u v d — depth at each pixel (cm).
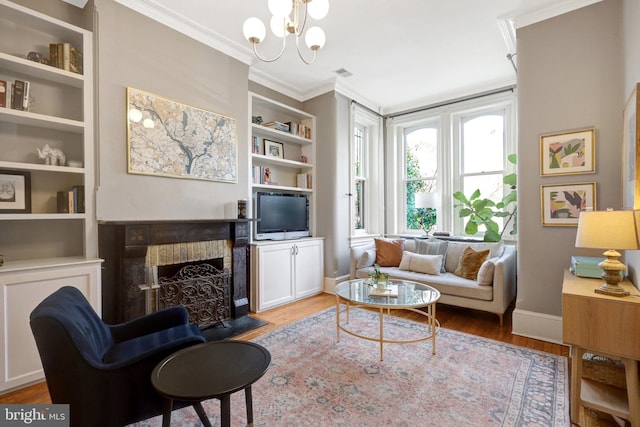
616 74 239
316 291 424
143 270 243
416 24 285
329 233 433
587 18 250
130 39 251
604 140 244
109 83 240
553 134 264
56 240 235
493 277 308
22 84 207
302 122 457
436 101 473
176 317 193
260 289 347
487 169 442
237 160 335
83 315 154
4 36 214
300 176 444
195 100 296
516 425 160
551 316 265
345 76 399
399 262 410
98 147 234
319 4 180
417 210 505
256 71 384
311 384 199
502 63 363
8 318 185
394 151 519
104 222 230
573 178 256
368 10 264
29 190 221
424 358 233
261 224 371
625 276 208
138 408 133
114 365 129
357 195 500
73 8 246
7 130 215
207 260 300
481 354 240
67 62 224
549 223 266
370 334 280
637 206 178
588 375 192
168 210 276
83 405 123
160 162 269
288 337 273
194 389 115
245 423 162
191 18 276
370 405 177
